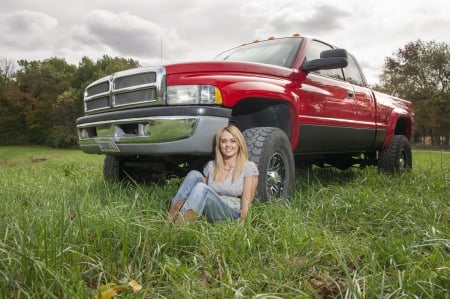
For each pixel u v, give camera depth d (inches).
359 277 74.0
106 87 150.9
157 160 167.0
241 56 190.4
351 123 200.7
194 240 93.2
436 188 171.0
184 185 116.6
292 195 152.3
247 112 163.2
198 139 127.6
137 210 115.6
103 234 92.6
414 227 107.0
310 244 89.9
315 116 173.3
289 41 185.5
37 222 95.0
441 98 1464.1
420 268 76.0
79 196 136.1
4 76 2362.2
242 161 124.4
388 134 240.4
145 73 137.1
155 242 88.4
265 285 73.8
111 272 77.5
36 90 2306.8
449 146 1525.6
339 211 129.6
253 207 119.3
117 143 141.5
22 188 170.7
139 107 138.9
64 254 76.1
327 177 233.0
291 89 158.7
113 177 179.8
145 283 72.0
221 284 68.9
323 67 165.5
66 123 2117.4
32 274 67.2
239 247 89.4
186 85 131.6
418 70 1578.5
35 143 2251.5
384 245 89.5
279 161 146.4
